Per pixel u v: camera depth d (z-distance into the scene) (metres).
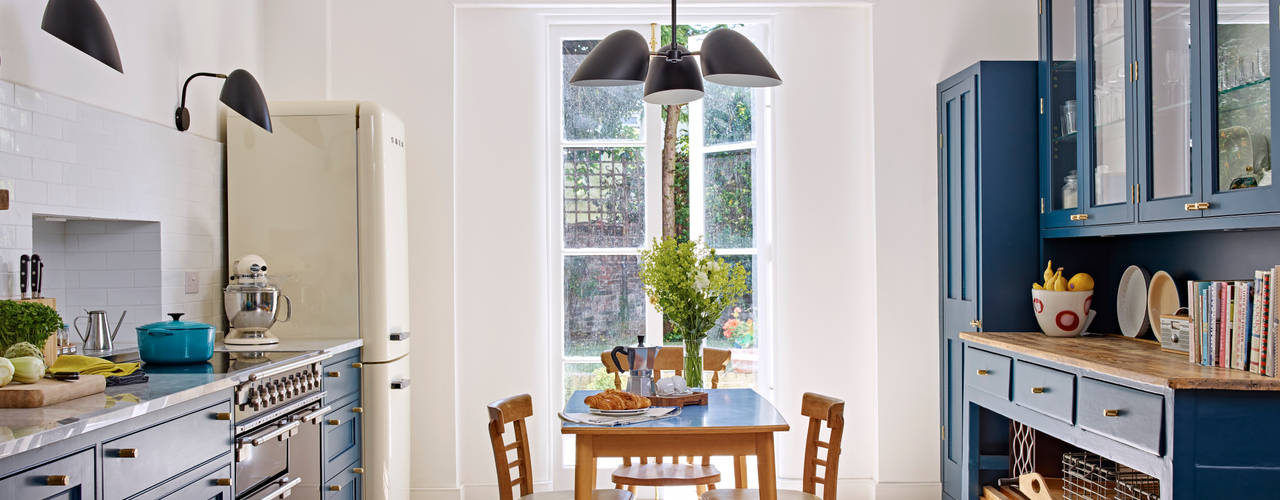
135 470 2.19
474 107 4.78
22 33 2.85
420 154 4.67
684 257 3.48
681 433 2.91
